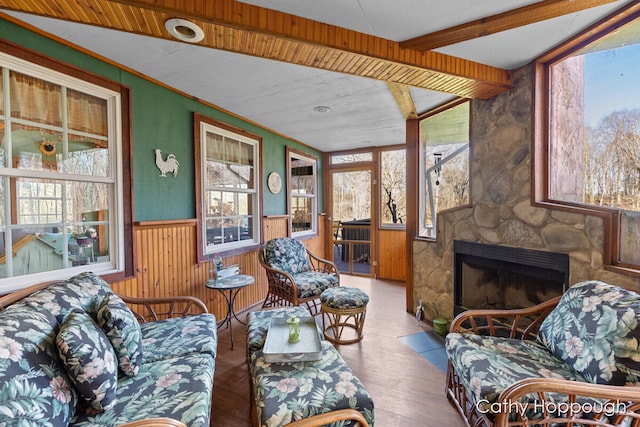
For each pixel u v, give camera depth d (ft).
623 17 5.32
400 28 5.66
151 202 8.19
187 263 9.25
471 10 5.13
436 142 10.53
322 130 13.56
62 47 6.23
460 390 5.60
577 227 6.32
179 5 4.52
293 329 5.58
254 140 12.52
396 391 6.38
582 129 6.45
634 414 3.66
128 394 4.23
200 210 9.72
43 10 4.46
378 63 6.21
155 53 6.75
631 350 4.09
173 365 4.95
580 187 6.53
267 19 5.05
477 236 8.65
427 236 10.94
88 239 6.93
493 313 6.21
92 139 6.95
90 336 4.12
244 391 6.48
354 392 4.28
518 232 7.50
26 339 3.61
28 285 5.78
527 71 7.20
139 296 7.81
